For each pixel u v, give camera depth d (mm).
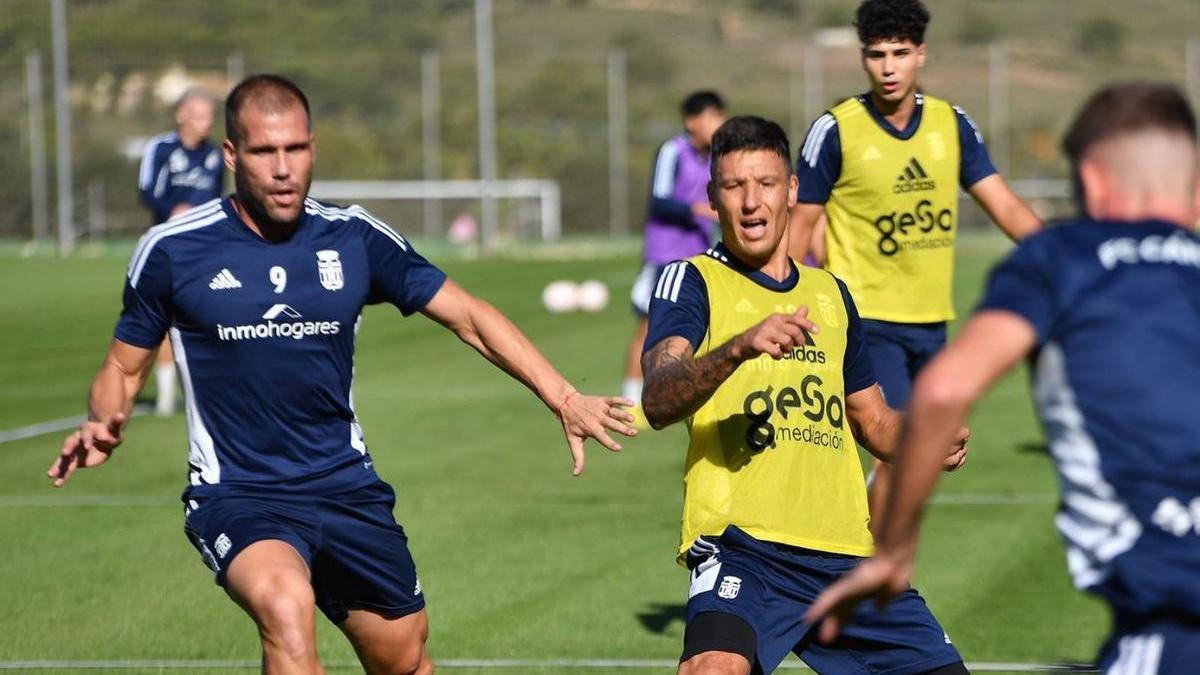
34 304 85188
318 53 177375
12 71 167125
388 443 43562
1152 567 11078
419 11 192250
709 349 17328
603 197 151125
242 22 176250
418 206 149500
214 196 49562
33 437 44750
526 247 141125
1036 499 35312
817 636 16859
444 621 25547
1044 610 25906
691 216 45250
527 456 41406
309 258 17406
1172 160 11375
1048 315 11039
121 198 144750
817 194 26422
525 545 31109
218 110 146125
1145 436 10992
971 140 26547
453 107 175250
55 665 23234
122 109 166375
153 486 37594
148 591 27766
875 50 25688
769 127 17609
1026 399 53625
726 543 16875
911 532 10984
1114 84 11688
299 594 15836
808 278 17828
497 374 59375
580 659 23391
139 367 17609
